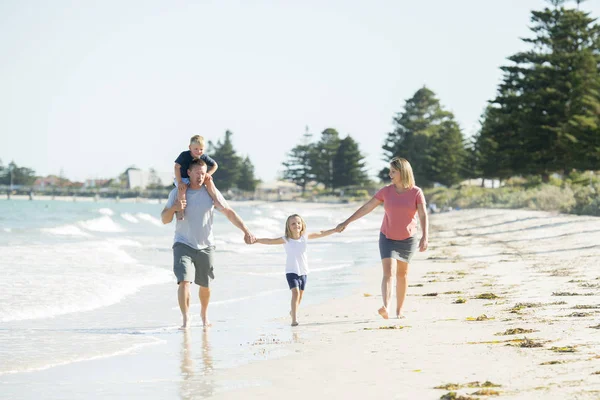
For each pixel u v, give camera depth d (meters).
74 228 36.16
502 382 5.48
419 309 10.59
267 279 16.48
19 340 8.66
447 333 8.16
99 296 12.55
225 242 30.25
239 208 134.75
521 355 6.50
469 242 26.89
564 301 10.17
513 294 11.52
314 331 9.16
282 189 197.38
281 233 42.31
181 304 9.64
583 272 14.05
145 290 13.90
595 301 9.97
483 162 93.75
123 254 21.28
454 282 14.18
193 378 6.48
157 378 6.52
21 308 10.98
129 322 10.28
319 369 6.56
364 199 150.38
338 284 15.56
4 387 6.22
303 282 10.12
